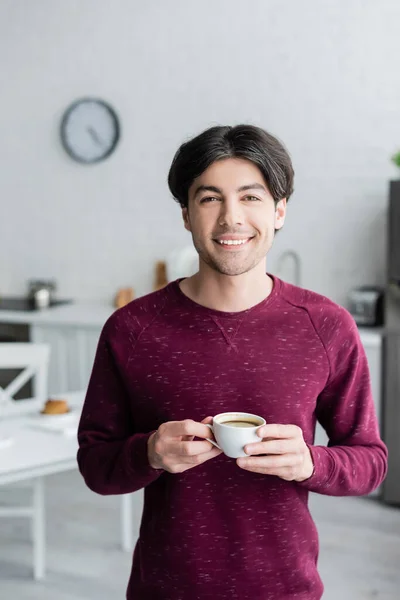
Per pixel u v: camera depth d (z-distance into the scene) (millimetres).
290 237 3932
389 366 3377
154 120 4207
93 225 4461
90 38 4309
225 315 1184
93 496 3590
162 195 4254
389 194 3340
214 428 1022
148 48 4164
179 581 1163
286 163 1137
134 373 1195
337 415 1229
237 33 3939
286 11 3812
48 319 3969
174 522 1160
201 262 1185
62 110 4449
